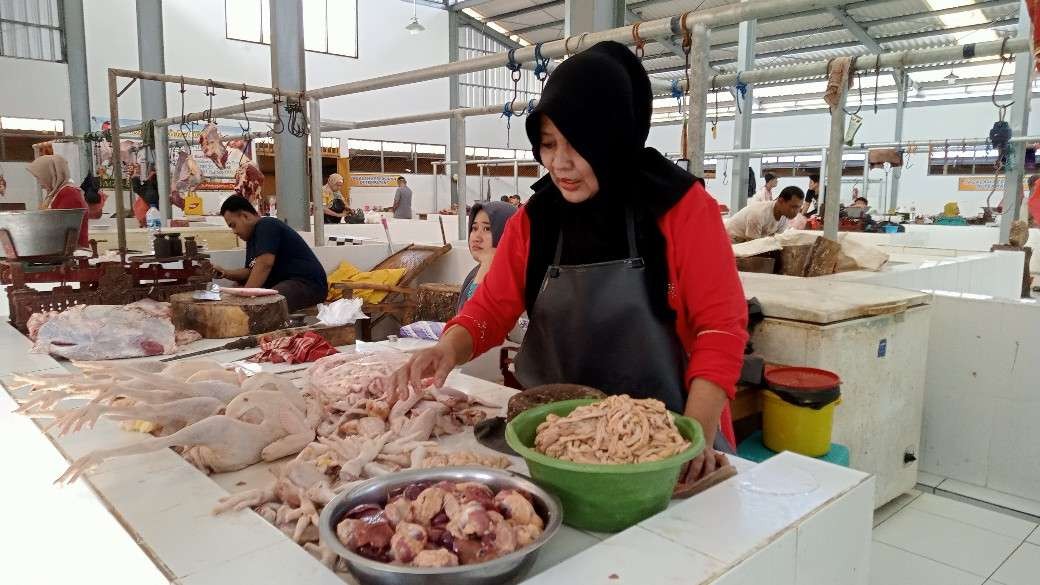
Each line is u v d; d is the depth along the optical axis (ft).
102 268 9.54
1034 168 28.17
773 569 3.49
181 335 8.66
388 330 18.34
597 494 3.63
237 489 4.48
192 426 4.55
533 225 5.46
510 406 4.94
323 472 4.62
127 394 4.83
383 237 35.83
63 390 4.86
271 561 3.31
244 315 8.98
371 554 3.16
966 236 31.48
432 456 4.62
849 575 4.26
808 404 7.98
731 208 30.42
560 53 10.87
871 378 9.39
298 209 21.16
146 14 37.22
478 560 3.09
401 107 54.13
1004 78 45.11
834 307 8.80
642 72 4.95
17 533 6.08
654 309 5.07
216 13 43.98
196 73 43.52
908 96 50.11
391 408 5.50
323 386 6.07
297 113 18.11
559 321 5.36
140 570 3.73
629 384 5.18
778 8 8.61
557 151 4.72
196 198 31.07
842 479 4.21
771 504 3.84
